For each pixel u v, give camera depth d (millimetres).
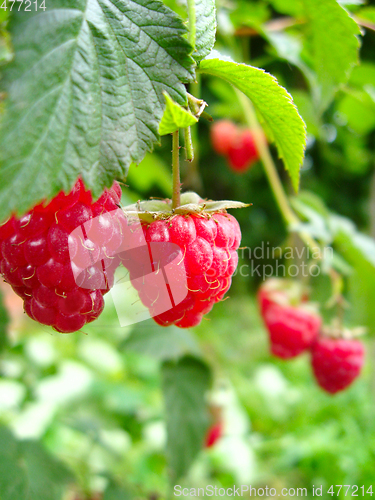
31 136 76
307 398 365
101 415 294
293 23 190
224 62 102
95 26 88
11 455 176
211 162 699
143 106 89
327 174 656
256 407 367
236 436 306
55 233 89
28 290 99
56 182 77
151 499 233
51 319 97
